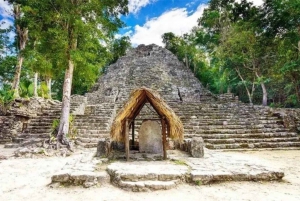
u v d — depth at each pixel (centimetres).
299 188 398
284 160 668
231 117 1197
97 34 952
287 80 1838
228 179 426
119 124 568
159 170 440
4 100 1283
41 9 873
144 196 359
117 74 2911
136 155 630
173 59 3359
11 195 377
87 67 958
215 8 2750
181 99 2155
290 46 1546
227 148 902
